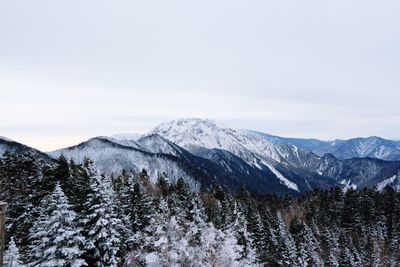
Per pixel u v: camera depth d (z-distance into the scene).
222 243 26.33
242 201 84.69
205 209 62.59
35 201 40.34
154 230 25.53
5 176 44.12
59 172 41.84
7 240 36.47
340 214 114.50
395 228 106.62
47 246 27.02
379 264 87.56
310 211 112.19
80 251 27.41
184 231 26.77
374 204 119.31
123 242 34.06
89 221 31.66
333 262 76.81
